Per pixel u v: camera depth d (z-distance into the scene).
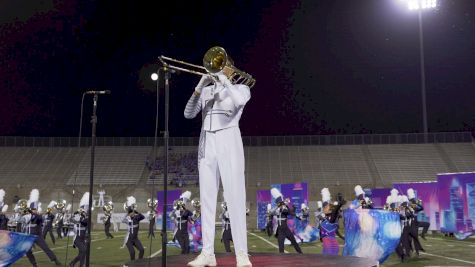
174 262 5.55
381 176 35.12
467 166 35.50
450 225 21.78
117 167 37.75
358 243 10.08
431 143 38.78
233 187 5.02
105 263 13.52
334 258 5.82
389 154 37.94
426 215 24.17
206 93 5.31
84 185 35.34
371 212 10.16
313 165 37.16
